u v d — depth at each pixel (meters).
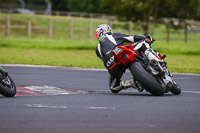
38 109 27.28
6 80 33.00
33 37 169.75
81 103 30.38
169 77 35.22
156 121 24.41
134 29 162.62
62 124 23.09
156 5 151.25
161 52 109.12
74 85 42.34
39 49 106.69
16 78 46.62
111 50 35.44
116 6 154.12
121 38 35.91
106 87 41.91
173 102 31.75
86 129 22.08
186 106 29.94
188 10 155.75
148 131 21.92
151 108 28.69
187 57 96.88
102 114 26.16
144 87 34.38
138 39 35.25
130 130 22.06
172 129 22.45
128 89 40.84
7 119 23.83
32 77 47.97
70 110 27.31
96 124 23.31
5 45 117.19
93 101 31.53
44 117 24.77
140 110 27.83
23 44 123.00
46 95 34.72
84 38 171.25
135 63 34.19
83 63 70.44
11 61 68.19
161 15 157.62
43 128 22.03
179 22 162.50
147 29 157.62
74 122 23.69
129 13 157.38
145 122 24.08
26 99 31.61
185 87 43.56
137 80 34.28
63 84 42.75
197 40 172.12
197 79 51.69
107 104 30.12
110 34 36.34
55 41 144.38
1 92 32.09
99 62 73.88
